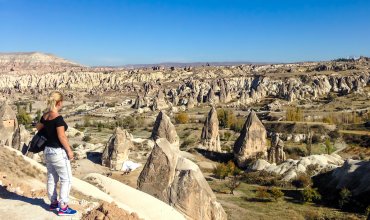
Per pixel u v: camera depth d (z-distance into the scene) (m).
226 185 58.19
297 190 56.41
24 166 19.89
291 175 61.31
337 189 54.28
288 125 105.50
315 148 88.44
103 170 54.47
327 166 63.41
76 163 56.47
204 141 81.19
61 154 10.61
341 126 103.44
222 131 110.00
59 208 10.89
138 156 64.44
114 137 56.09
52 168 10.84
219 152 79.12
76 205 12.53
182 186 24.83
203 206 24.66
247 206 47.44
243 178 62.91
